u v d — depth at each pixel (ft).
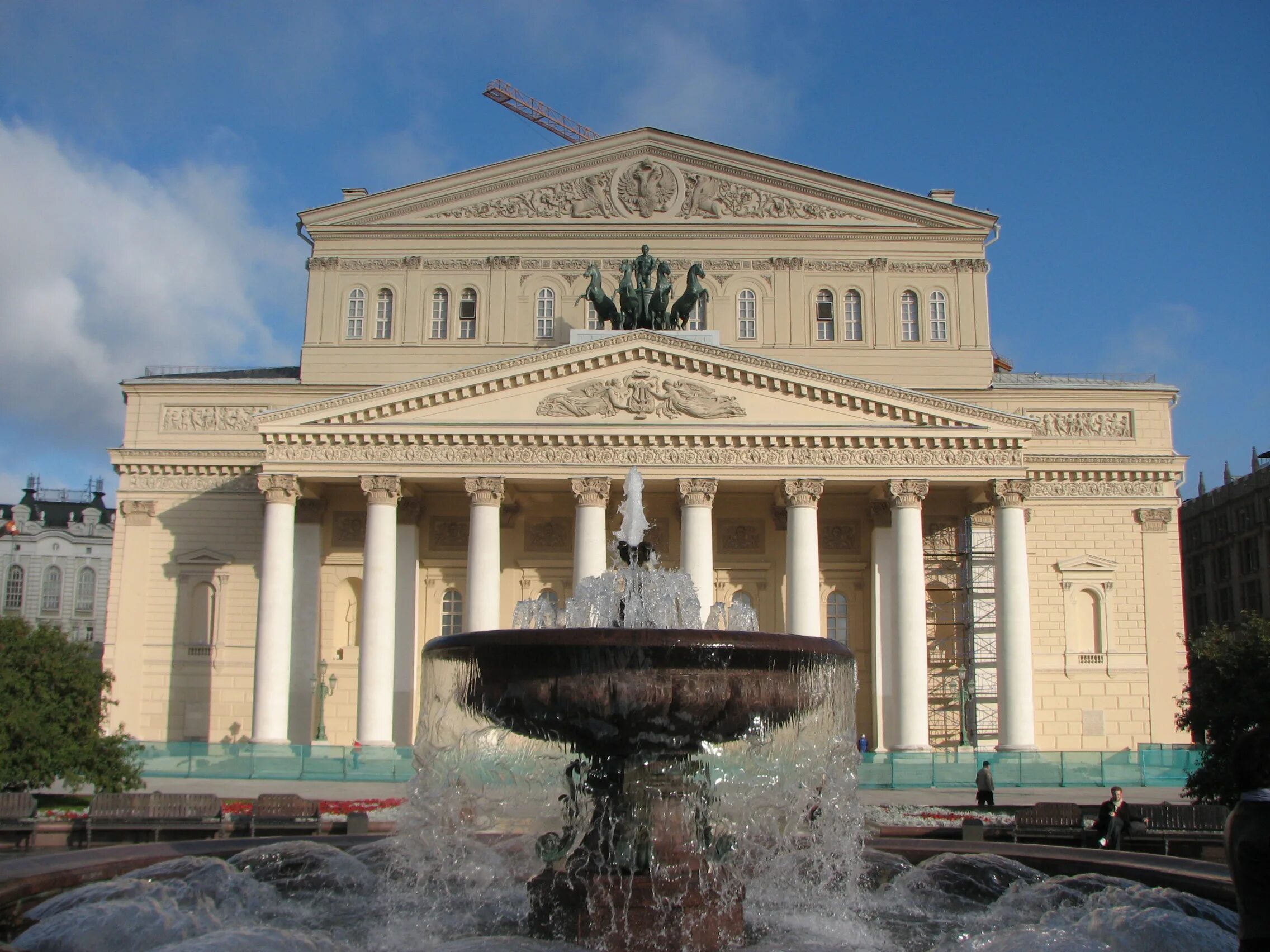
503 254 243.19
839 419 202.18
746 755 73.10
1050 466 226.58
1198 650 128.67
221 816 102.89
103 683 138.62
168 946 50.98
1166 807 99.35
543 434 201.16
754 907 67.21
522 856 77.10
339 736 216.54
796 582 198.08
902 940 59.41
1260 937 34.37
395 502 201.67
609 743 54.85
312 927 60.39
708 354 202.59
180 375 250.57
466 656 55.36
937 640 219.00
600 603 75.25
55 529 471.62
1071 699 221.66
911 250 242.58
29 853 94.32
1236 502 381.81
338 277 243.19
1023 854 72.08
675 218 243.19
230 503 229.45
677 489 205.77
